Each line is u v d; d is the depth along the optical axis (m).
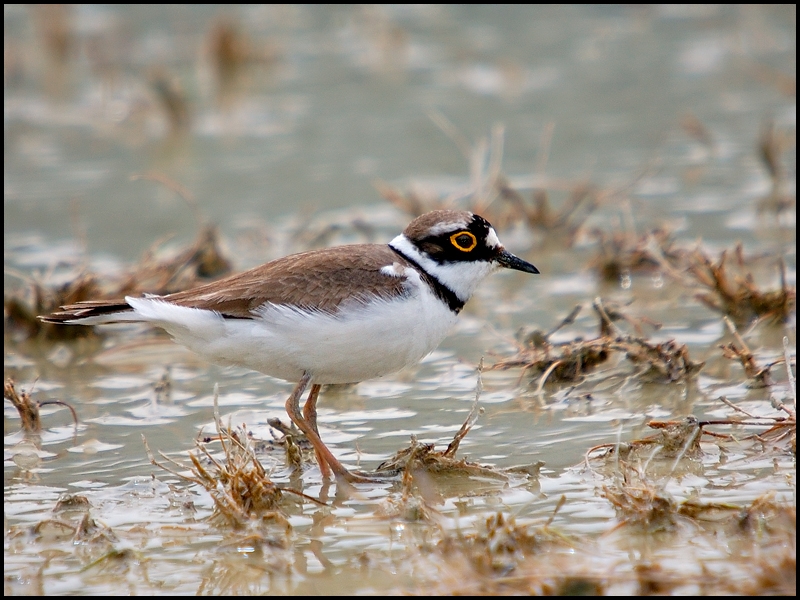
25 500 8.81
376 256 9.43
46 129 20.44
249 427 10.34
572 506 8.28
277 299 9.00
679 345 11.29
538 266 14.97
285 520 8.23
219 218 16.39
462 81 22.14
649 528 7.79
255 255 15.05
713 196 16.50
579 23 25.27
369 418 10.49
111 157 19.19
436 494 8.69
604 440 9.60
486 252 9.93
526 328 12.47
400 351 9.23
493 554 7.52
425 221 9.88
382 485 9.02
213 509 8.57
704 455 9.06
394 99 21.33
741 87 21.05
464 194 15.91
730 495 8.27
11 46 23.05
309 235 15.45
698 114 19.73
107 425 10.49
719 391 10.51
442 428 10.12
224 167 18.56
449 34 24.70
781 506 7.80
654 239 13.96
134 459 9.65
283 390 11.36
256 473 8.55
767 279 13.29
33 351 12.83
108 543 8.02
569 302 13.49
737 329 12.23
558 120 19.89
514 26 25.20
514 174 17.81
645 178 17.25
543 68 22.58
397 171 17.95
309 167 18.38
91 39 23.88
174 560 7.76
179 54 23.31
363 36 24.52
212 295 9.16
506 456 9.34
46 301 13.12
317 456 9.26
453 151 18.84
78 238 15.75
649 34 24.25
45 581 7.52
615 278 14.14
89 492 8.95
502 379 11.33
